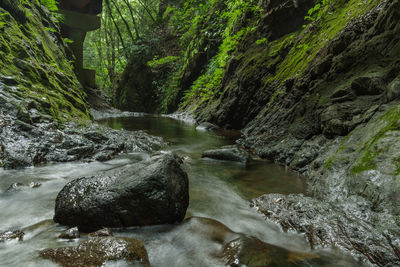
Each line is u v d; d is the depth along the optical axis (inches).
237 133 347.3
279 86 290.4
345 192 106.5
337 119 155.7
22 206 108.3
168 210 95.5
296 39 321.4
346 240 81.9
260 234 93.0
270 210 108.2
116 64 1218.6
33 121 187.8
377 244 77.2
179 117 605.9
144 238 88.0
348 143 135.6
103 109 701.3
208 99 511.5
